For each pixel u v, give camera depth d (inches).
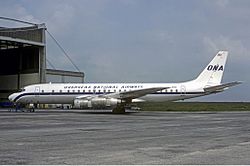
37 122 1103.0
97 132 765.3
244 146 535.2
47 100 1908.2
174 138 647.8
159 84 1841.8
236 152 470.9
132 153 455.5
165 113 1963.6
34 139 619.2
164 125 1003.3
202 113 2023.9
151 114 1803.6
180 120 1270.9
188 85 1846.7
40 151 470.3
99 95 1744.6
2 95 3056.1
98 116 1526.8
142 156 431.5
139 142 580.1
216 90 1843.0
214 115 1747.0
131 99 1798.7
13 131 781.3
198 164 378.6
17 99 1919.3
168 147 517.7
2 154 442.3
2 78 3061.0
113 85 1851.6
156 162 389.7
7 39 2277.3
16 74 2908.5
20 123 1053.2
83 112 1973.4
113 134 719.7
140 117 1472.7
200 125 1011.3
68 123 1063.6
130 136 679.7
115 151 472.7
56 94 1879.9
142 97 1812.3
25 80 2815.0
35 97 1908.2
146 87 1825.8
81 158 414.0
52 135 692.7
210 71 1877.5
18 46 2802.7
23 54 2827.3
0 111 2096.5
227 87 1835.6
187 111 2428.6
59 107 2866.6
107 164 375.9
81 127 909.2
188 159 411.2
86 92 1856.5
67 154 444.1
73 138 638.5
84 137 657.0
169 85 1838.1
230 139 636.1
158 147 517.0
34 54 2721.5
